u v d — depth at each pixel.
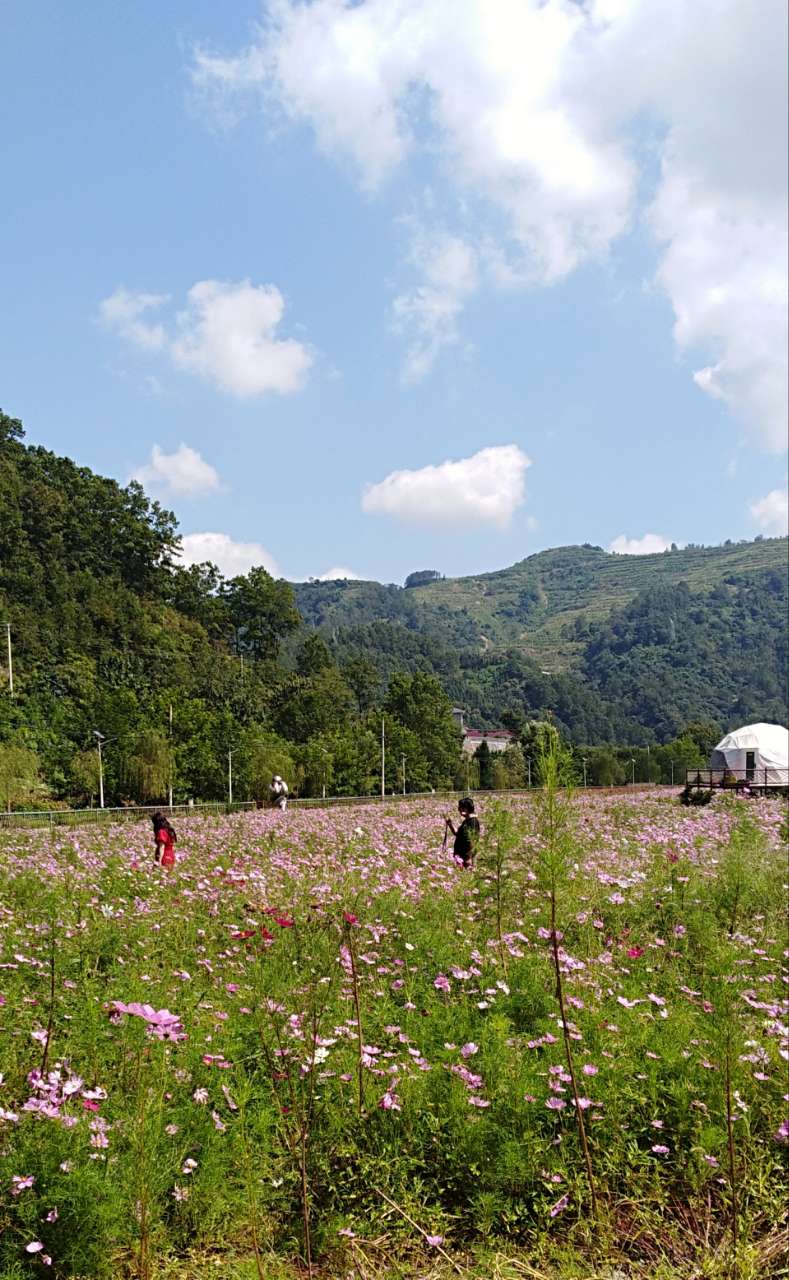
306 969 5.97
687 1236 3.79
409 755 65.62
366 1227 3.78
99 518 100.00
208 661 87.50
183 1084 4.30
